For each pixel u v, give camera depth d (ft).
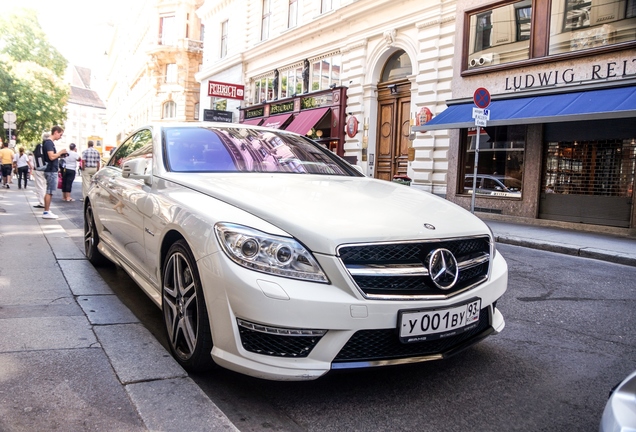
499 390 9.14
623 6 33.91
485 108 35.04
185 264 9.38
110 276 16.01
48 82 149.28
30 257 17.85
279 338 7.77
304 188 10.32
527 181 39.42
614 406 4.91
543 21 38.34
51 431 6.84
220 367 9.29
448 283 8.50
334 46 59.67
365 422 7.85
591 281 18.97
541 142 38.50
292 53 68.90
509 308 14.76
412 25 48.70
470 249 9.28
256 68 79.71
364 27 54.44
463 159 44.37
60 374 8.52
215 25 96.68
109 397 7.84
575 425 7.98
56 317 11.41
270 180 10.94
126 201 12.85
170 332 9.83
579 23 36.42
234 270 7.83
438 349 8.67
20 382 8.16
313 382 9.20
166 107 133.90
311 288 7.66
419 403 8.55
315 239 7.90
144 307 13.35
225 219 8.41
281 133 14.85
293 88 69.82
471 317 8.79
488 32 42.37
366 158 54.49
